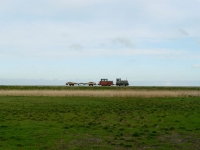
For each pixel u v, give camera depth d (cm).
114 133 1476
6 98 4225
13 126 1680
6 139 1300
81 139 1322
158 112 2505
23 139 1305
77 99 4088
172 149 1130
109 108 2844
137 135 1413
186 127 1684
